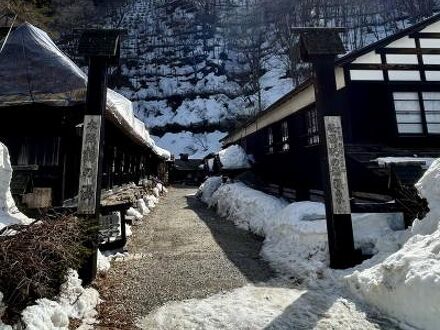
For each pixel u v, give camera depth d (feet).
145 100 155.84
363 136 27.45
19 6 38.88
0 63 24.21
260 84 146.72
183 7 188.96
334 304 13.67
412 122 28.17
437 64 29.25
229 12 185.06
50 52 24.88
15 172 20.01
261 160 50.14
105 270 17.95
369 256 17.43
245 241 26.11
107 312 13.16
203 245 24.64
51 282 12.24
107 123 26.81
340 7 160.15
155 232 29.45
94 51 17.69
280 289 15.72
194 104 148.46
